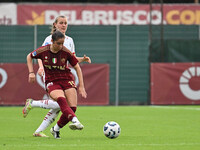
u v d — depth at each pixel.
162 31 69.00
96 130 35.81
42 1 114.62
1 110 58.31
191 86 66.00
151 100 66.31
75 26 68.31
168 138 30.34
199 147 25.64
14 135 33.12
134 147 25.27
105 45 68.19
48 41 31.19
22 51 68.12
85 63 68.44
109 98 68.06
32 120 45.38
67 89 28.52
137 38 68.31
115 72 68.19
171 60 68.94
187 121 44.56
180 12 91.50
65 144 26.53
